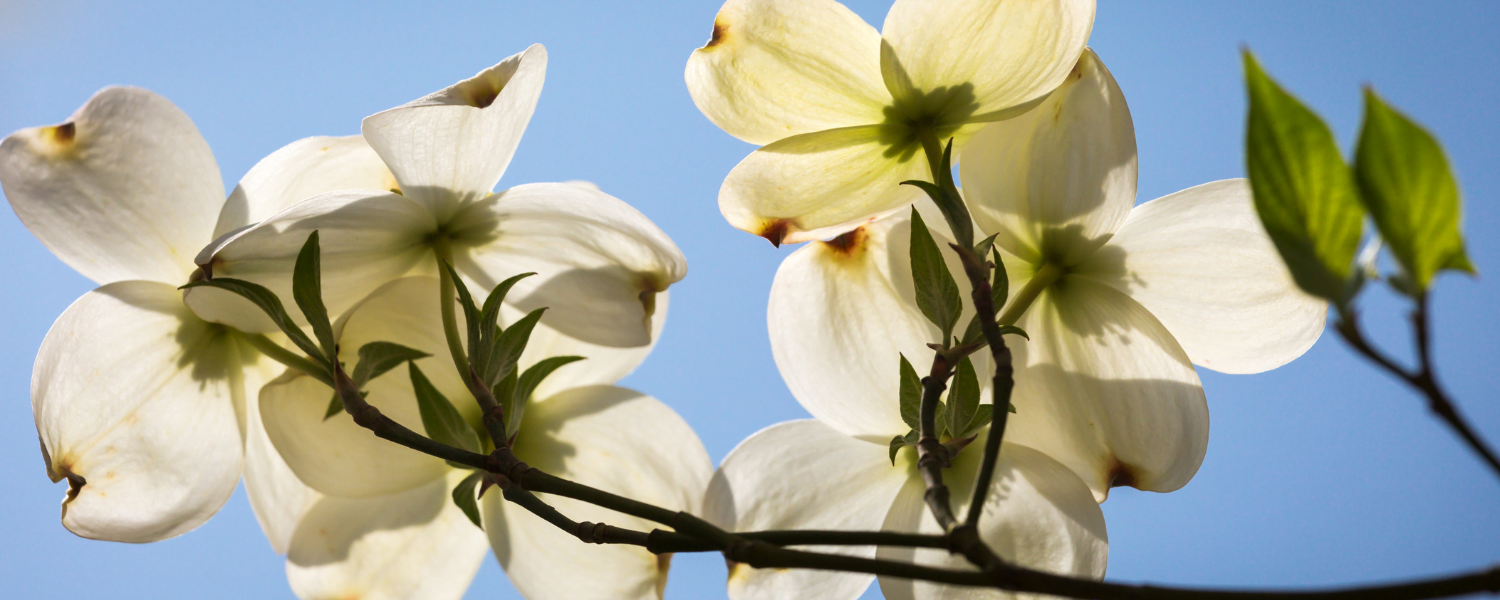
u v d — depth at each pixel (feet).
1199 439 2.10
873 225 2.15
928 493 1.95
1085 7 2.08
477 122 2.08
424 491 2.18
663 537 1.97
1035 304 2.13
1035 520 2.10
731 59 2.13
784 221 2.15
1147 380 2.12
